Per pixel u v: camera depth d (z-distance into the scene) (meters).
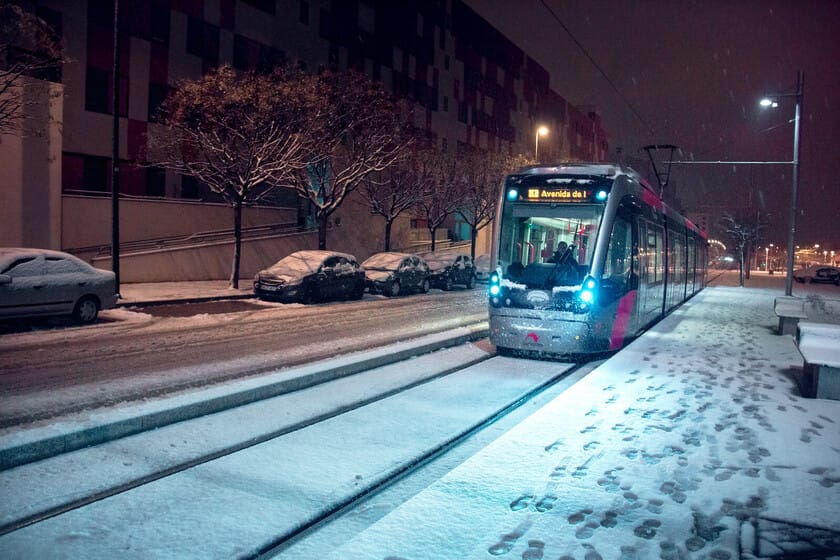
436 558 3.65
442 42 51.75
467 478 4.87
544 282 11.70
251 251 28.20
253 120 22.31
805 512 4.27
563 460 5.27
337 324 16.42
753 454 5.43
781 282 57.03
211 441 6.33
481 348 13.17
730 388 8.10
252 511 4.68
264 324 15.91
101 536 4.23
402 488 5.36
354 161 27.36
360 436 6.70
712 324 16.41
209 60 30.30
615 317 12.09
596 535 3.90
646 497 4.50
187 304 19.55
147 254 24.19
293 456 6.00
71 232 22.94
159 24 28.03
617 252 12.12
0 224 19.59
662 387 8.12
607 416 6.65
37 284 13.27
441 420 7.43
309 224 32.28
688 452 5.49
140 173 27.61
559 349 11.53
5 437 5.70
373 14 42.84
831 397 7.50
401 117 31.66
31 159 20.16
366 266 26.64
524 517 4.17
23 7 22.92
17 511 4.56
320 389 8.80
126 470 5.48
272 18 33.84
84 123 25.58
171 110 23.97
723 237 93.69
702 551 3.69
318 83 24.89
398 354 11.34
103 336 12.94
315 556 4.05
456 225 56.22
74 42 25.08
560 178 12.11
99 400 7.75
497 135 61.75
